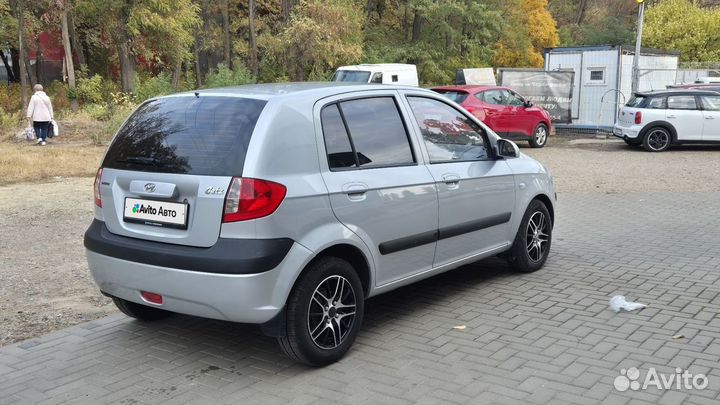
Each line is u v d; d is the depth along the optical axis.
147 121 4.57
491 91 18.73
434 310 5.38
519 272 6.44
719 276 6.21
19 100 29.05
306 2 30.62
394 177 4.75
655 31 44.38
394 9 40.09
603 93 22.30
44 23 29.47
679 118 17.80
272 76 32.75
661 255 7.07
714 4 52.16
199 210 3.99
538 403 3.70
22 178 12.87
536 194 6.32
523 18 44.75
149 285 4.17
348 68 22.73
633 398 3.74
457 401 3.75
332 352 4.30
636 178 13.32
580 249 7.44
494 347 4.54
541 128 19.62
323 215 4.20
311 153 4.25
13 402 3.88
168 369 4.32
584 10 61.22
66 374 4.27
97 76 29.34
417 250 5.00
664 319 5.04
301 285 4.10
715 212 9.53
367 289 4.66
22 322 5.30
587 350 4.45
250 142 4.00
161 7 28.34
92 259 4.53
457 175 5.31
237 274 3.85
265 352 4.59
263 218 3.90
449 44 39.16
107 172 4.55
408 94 5.22
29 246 7.80
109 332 5.04
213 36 35.06
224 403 3.81
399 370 4.20
